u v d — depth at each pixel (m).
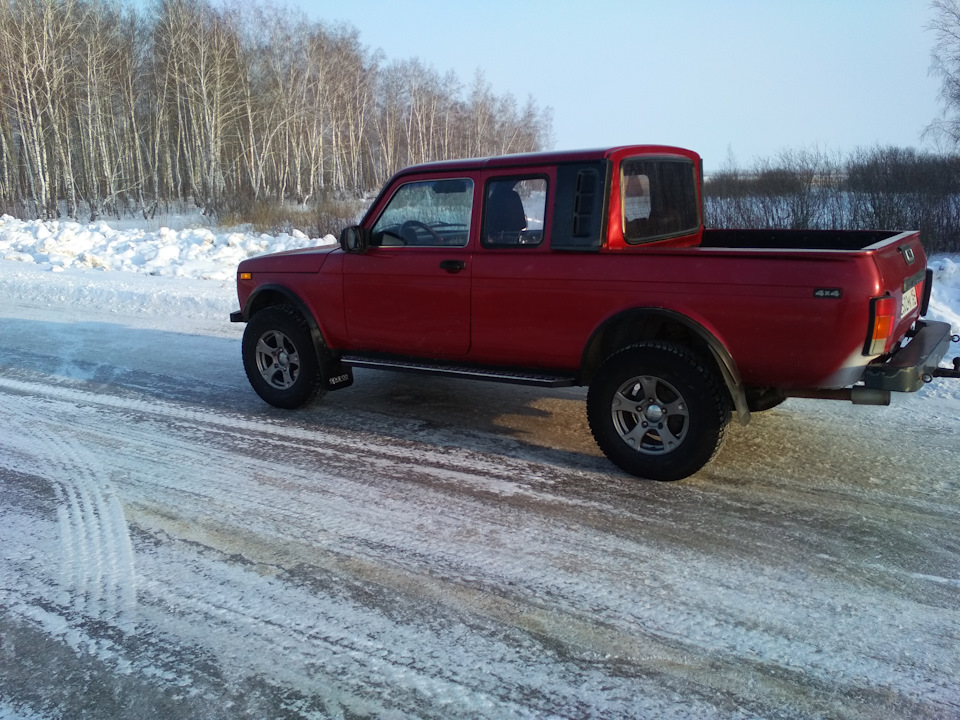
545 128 64.56
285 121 48.94
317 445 5.34
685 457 4.38
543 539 3.92
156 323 9.55
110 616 3.30
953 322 7.73
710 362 4.37
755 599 3.35
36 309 10.45
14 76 42.22
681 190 5.49
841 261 3.85
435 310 5.16
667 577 3.54
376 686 2.83
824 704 2.71
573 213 4.55
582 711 2.69
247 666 2.96
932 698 2.72
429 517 4.19
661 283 4.29
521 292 4.76
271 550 3.86
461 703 2.74
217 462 5.05
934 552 3.73
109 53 48.31
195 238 16.78
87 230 19.41
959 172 14.62
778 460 4.91
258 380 6.16
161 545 3.93
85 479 4.79
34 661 3.01
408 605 3.36
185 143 49.75
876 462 4.84
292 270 5.86
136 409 6.22
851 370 3.97
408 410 6.09
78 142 49.34
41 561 3.78
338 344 5.80
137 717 2.69
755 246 5.68
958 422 5.50
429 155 59.88
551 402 6.24
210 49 48.31
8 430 5.73
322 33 52.88
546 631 3.15
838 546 3.80
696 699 2.74
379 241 5.43
